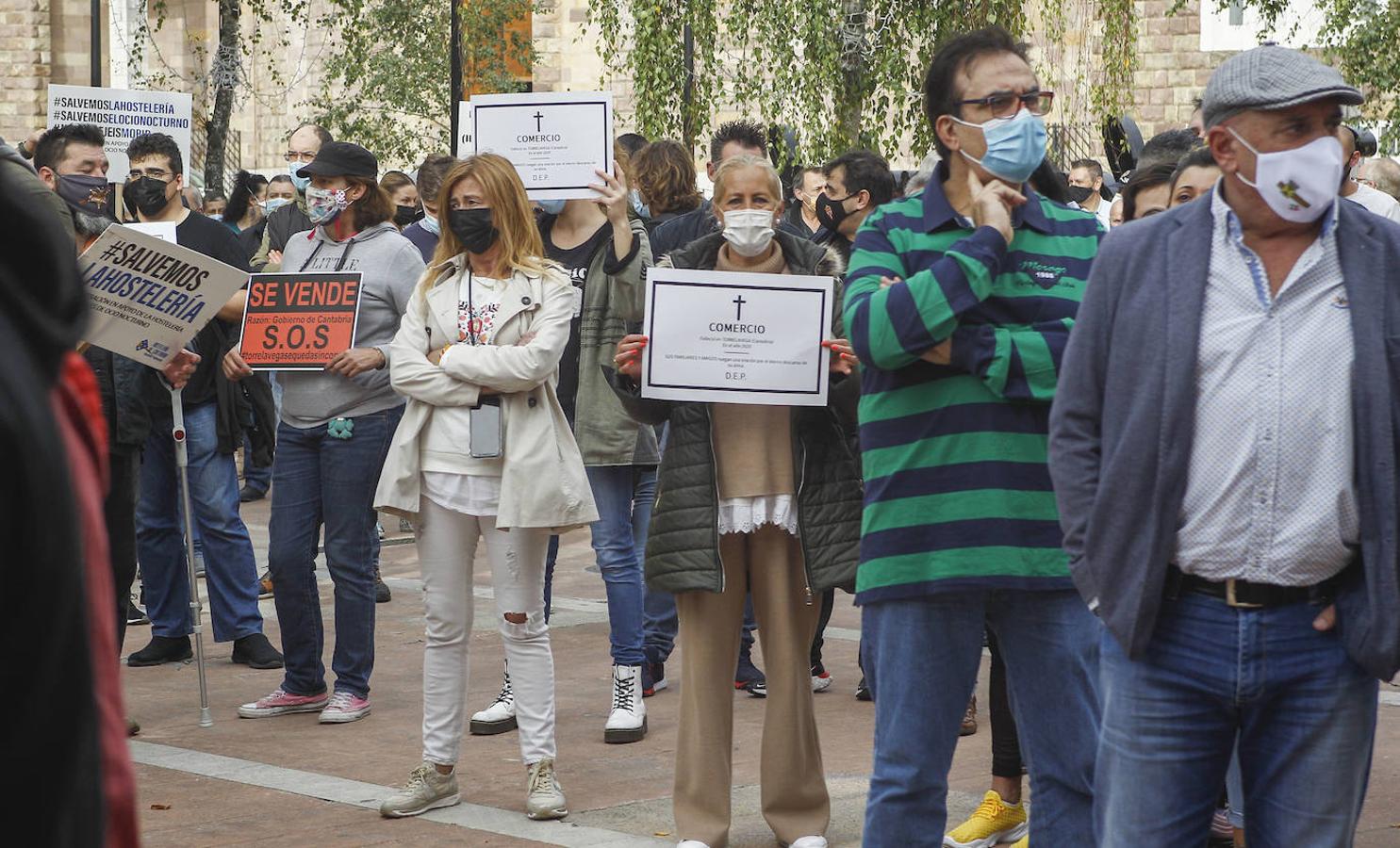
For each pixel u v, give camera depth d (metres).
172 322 6.53
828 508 4.84
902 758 3.89
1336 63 19.83
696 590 4.87
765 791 5.12
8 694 1.34
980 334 3.70
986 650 8.25
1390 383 3.03
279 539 7.12
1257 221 3.11
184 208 7.94
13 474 1.32
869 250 3.94
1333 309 3.07
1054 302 3.79
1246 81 3.03
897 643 3.87
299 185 7.55
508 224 5.74
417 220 11.49
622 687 6.68
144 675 8.12
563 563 11.75
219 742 6.70
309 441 7.07
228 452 8.27
